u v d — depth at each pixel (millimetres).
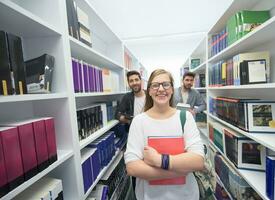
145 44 5332
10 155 658
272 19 959
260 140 1144
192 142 925
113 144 1884
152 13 3375
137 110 2195
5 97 629
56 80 1062
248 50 1709
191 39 5000
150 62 6484
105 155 1629
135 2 2998
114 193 1785
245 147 1450
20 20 811
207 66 2422
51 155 894
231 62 1657
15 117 1021
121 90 2703
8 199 632
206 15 3506
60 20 1026
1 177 618
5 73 676
